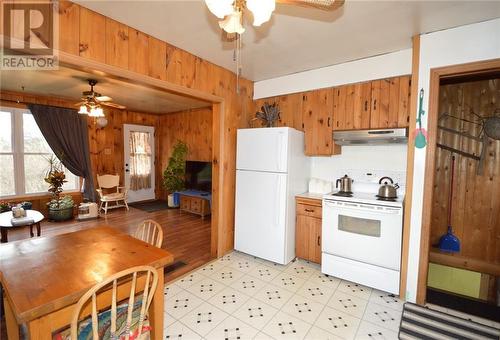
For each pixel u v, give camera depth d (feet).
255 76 11.26
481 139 8.80
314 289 8.27
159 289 5.13
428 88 7.27
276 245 9.78
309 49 8.40
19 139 14.87
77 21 6.03
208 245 12.11
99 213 17.03
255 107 12.15
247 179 10.47
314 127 10.41
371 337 6.18
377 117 8.97
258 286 8.41
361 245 8.34
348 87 9.57
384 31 7.19
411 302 7.61
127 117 20.13
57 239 6.01
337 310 7.20
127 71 7.02
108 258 5.01
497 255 8.67
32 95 14.89
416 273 7.54
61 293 3.76
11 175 14.74
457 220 9.25
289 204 9.77
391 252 7.85
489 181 8.74
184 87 8.64
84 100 11.86
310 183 11.04
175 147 19.66
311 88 10.34
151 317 5.13
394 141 8.71
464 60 6.79
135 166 20.81
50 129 15.53
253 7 3.53
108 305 4.42
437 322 6.68
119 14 6.44
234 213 11.35
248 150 10.40
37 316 3.45
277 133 9.62
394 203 7.73
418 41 7.34
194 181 18.45
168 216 17.07
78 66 6.28
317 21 6.67
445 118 9.33
